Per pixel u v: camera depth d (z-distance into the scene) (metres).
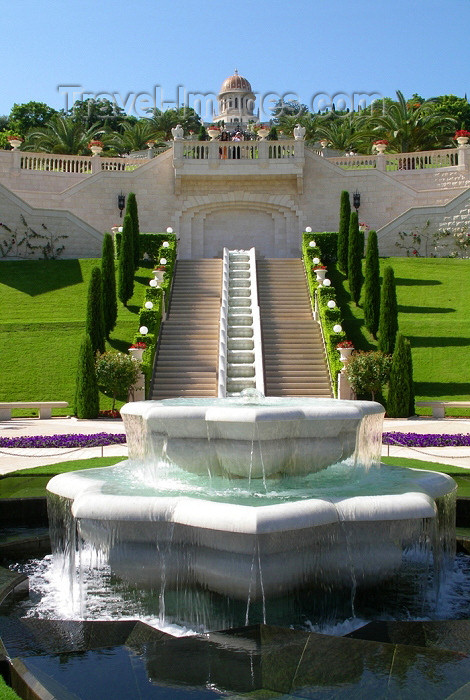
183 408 8.11
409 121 50.22
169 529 6.70
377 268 28.27
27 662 5.16
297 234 42.47
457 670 4.91
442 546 8.07
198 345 26.36
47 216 39.09
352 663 5.02
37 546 8.84
